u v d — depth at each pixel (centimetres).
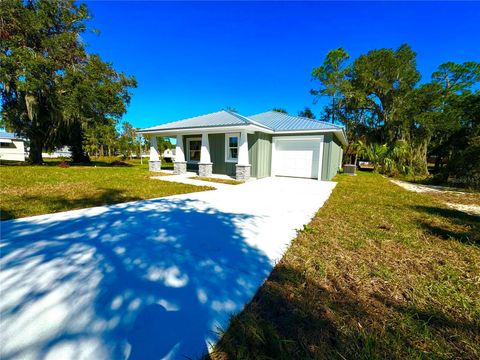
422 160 1877
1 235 317
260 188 812
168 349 141
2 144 3052
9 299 180
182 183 882
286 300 190
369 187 923
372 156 1858
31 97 1516
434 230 388
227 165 1212
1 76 1295
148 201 559
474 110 1400
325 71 2336
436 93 1878
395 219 452
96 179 923
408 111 1966
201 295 194
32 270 226
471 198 742
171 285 208
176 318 166
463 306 188
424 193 845
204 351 140
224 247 296
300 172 1194
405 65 2041
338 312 177
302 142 1174
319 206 548
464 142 1416
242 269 241
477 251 301
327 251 292
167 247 291
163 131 1159
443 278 232
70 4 1548
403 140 1939
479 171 980
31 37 1434
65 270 228
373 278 229
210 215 445
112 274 223
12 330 149
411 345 147
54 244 290
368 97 2191
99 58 1658
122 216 425
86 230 345
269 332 151
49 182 807
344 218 451
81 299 183
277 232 359
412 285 218
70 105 1490
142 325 159
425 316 176
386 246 313
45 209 458
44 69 1415
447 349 145
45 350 135
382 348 143
